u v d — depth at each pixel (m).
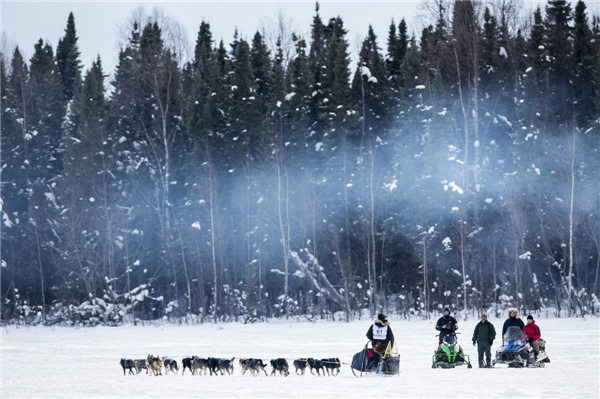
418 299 54.12
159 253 57.78
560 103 60.47
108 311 51.84
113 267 54.12
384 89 62.28
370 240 55.53
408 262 54.28
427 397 11.60
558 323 40.66
